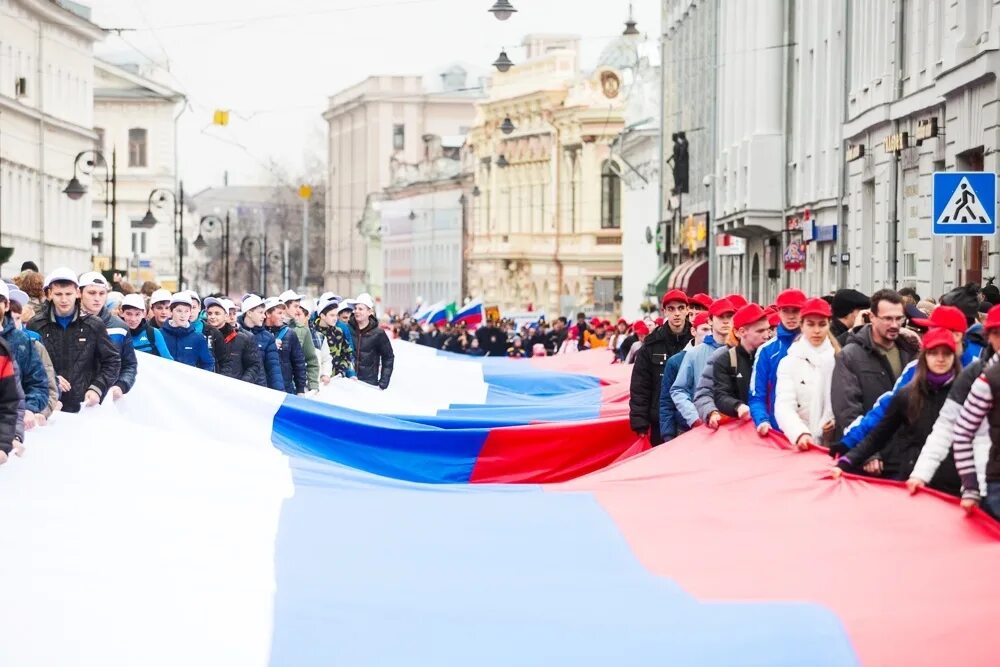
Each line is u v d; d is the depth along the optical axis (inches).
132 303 687.7
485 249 4977.9
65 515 375.9
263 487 430.6
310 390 815.7
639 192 3435.0
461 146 5644.7
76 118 3053.6
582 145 4394.7
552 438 652.7
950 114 1130.0
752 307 527.2
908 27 1290.6
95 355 552.4
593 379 1006.4
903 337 482.0
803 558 369.4
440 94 6988.2
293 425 632.4
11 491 393.1
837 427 478.6
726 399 513.0
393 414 796.0
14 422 391.2
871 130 1413.6
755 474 463.2
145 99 4512.8
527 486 485.4
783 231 1881.2
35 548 350.9
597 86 4397.1
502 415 816.3
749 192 1891.0
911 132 1262.3
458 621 315.9
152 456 432.5
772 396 503.8
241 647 306.2
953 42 1119.6
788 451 478.0
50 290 547.5
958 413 405.4
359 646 306.0
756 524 404.5
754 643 308.8
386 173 6919.3
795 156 1815.9
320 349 846.5
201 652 309.6
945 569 358.6
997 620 322.3
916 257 1253.1
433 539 383.6
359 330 894.4
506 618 318.0
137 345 698.8
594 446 657.6
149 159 4530.0
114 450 424.2
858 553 373.4
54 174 2915.8
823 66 1665.8
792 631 313.6
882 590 341.7
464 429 664.4
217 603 323.3
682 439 514.3
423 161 5915.4
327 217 7421.3
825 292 1649.9
